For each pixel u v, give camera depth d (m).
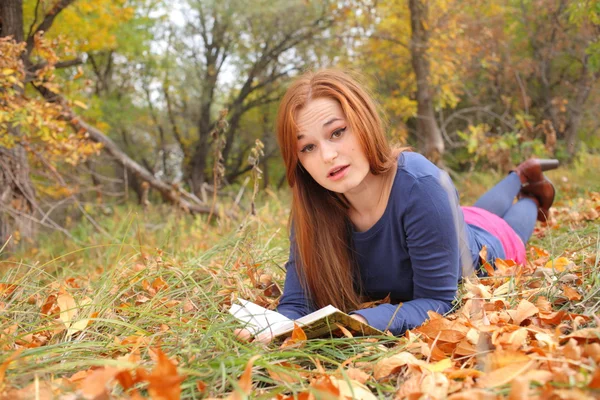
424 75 9.15
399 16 10.49
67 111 5.48
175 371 1.29
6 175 5.45
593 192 4.97
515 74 10.18
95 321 2.12
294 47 13.58
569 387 1.24
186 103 16.28
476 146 8.45
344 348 1.91
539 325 1.82
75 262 4.84
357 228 2.34
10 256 5.12
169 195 7.21
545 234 3.55
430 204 2.14
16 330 2.06
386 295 2.51
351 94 2.04
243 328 1.95
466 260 2.33
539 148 8.12
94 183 10.52
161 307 2.31
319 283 2.34
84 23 8.04
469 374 1.45
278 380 1.56
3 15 5.59
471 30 9.70
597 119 10.32
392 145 2.30
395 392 1.50
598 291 1.97
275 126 2.15
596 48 6.65
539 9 9.40
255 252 3.17
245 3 12.95
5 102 4.89
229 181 18.27
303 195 2.31
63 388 1.40
